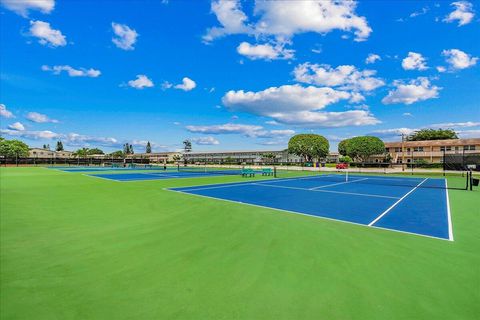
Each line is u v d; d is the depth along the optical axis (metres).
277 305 3.13
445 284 3.65
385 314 2.96
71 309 3.02
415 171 34.84
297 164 52.12
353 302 3.20
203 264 4.30
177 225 6.79
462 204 10.55
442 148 55.00
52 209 8.74
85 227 6.57
